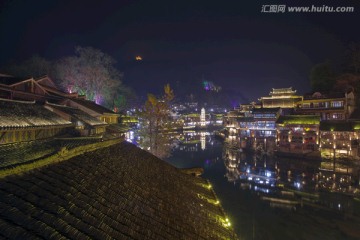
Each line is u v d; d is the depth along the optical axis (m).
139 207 7.71
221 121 198.88
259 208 36.81
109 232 5.51
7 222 4.34
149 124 43.84
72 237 4.71
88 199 6.54
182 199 10.74
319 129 57.38
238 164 60.69
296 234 29.77
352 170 48.12
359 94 64.12
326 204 36.56
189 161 69.00
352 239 28.38
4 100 13.55
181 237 7.10
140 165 12.70
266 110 76.88
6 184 5.57
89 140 12.27
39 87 32.31
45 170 7.11
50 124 14.02
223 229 9.59
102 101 65.19
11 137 11.37
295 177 48.12
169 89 45.12
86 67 58.59
